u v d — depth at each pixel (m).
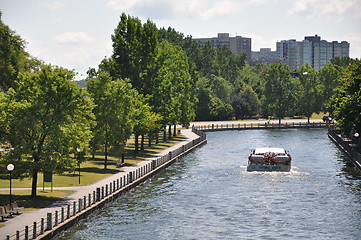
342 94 118.50
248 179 70.00
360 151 95.69
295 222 48.84
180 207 54.31
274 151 77.38
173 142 117.19
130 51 96.00
